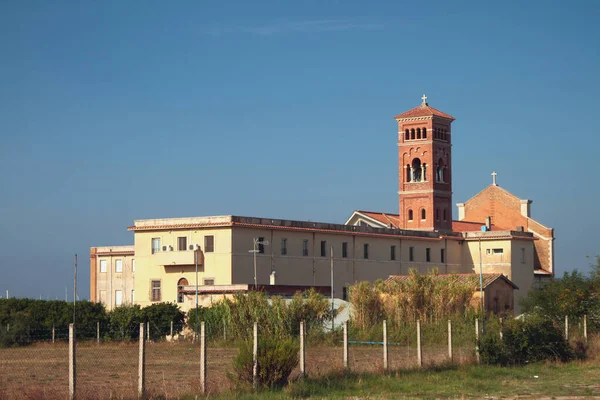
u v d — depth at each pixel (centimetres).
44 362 7462
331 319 9950
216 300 11344
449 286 10244
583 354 6881
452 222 19188
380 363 6134
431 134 18200
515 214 19900
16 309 10794
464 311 10119
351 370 5572
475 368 6056
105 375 6341
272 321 9569
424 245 16338
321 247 14238
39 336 10319
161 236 13575
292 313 9662
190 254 13075
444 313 9944
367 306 10025
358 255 14850
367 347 8788
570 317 9281
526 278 17375
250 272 13112
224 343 9512
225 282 12912
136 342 10388
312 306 9750
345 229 14700
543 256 19388
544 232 19438
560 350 6731
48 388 5169
